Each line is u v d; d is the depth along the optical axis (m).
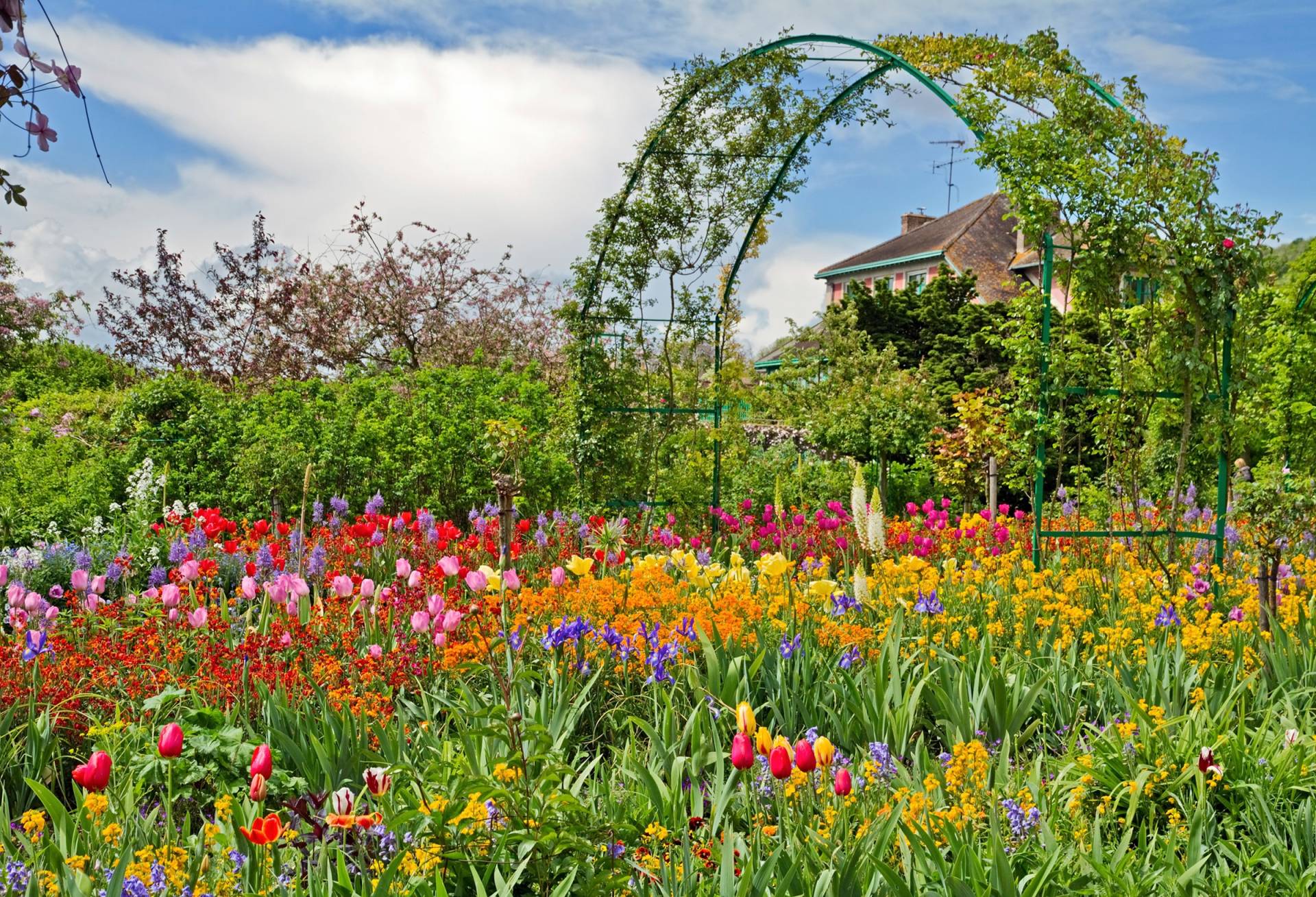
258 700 4.70
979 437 14.02
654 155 10.73
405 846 3.04
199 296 21.52
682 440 11.43
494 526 9.15
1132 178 7.68
